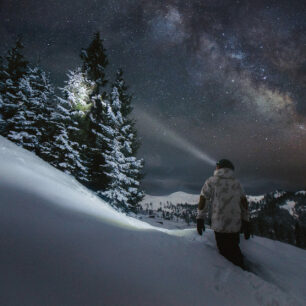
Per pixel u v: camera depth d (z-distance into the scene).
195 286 1.76
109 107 14.92
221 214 3.01
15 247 1.33
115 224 2.70
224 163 3.37
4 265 1.15
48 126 13.55
